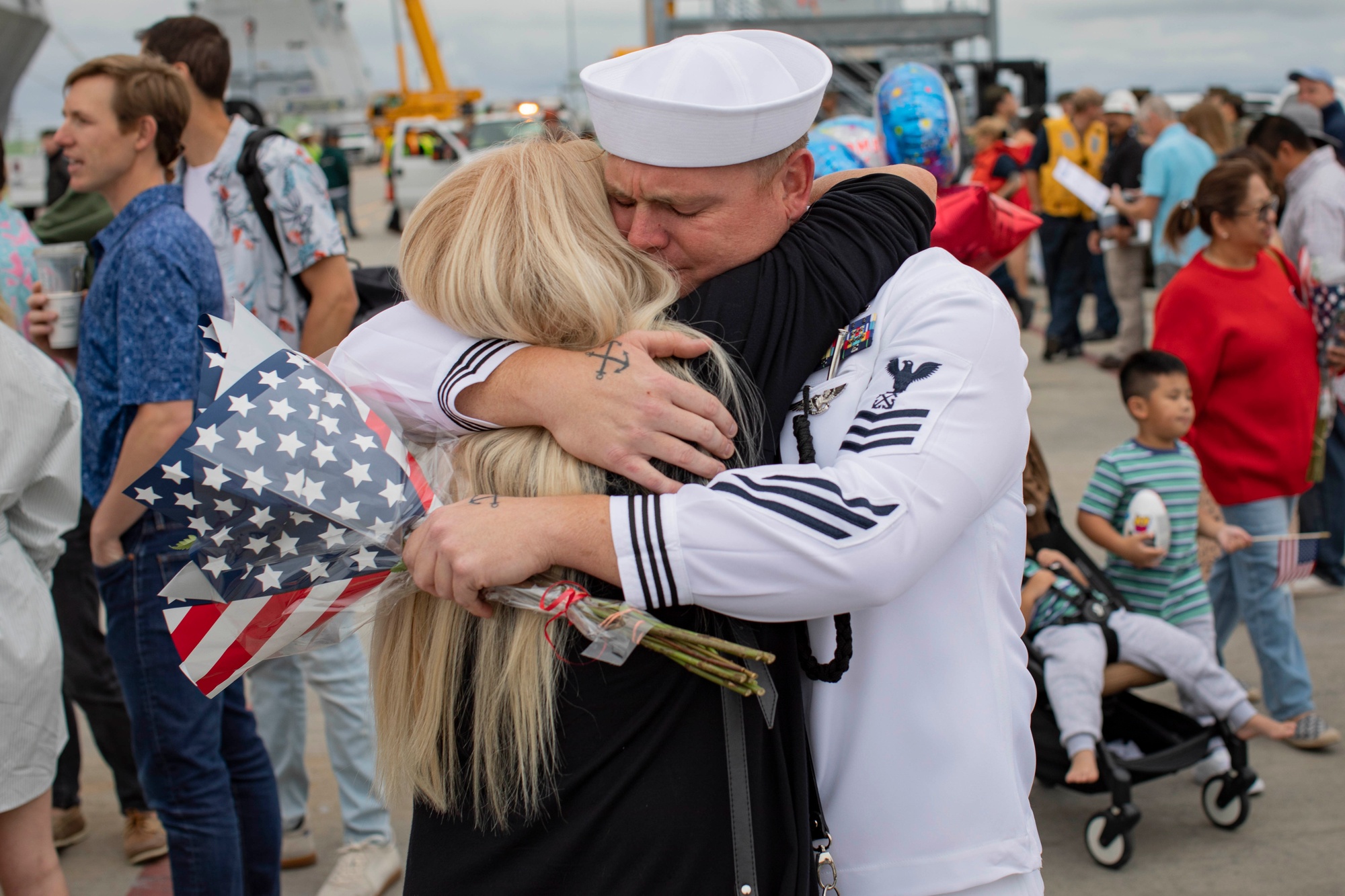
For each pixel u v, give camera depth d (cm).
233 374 128
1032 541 333
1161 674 312
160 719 230
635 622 121
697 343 129
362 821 291
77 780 328
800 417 133
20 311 317
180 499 125
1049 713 305
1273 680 356
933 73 322
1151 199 692
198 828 234
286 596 129
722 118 125
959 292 129
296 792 309
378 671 143
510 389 131
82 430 243
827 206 142
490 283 131
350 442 128
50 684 207
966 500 124
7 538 206
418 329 141
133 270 227
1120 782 293
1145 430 342
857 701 134
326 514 125
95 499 242
